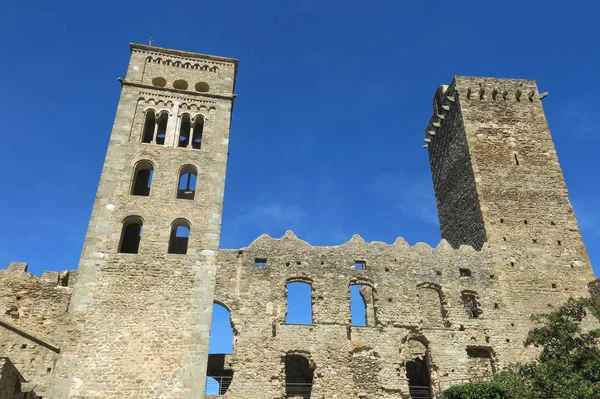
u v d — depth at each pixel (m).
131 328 28.20
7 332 26.11
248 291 33.25
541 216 41.06
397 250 37.12
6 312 27.64
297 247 35.78
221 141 36.91
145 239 31.45
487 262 37.97
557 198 42.19
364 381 31.05
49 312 28.03
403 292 35.19
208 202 33.84
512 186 42.44
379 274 35.66
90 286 29.17
